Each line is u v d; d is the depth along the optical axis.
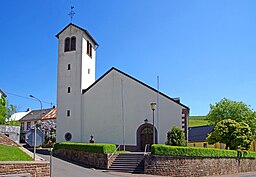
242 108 52.44
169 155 26.64
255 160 41.16
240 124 39.25
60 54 41.38
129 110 37.59
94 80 43.31
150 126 36.38
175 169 26.62
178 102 35.88
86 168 26.44
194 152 28.12
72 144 32.38
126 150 36.66
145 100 37.12
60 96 40.25
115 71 39.03
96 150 28.91
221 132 38.31
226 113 53.06
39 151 36.34
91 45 43.28
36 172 15.68
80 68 40.12
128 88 38.12
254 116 51.88
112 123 37.97
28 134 16.75
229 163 33.56
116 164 28.09
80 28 40.97
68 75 40.47
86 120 39.00
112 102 38.44
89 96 39.50
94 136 38.22
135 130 36.88
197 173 28.11
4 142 21.92
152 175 25.52
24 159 16.70
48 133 51.47
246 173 34.75
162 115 36.06
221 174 31.53
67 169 24.03
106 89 39.00
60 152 33.72
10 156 16.78
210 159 30.03
